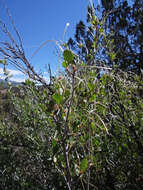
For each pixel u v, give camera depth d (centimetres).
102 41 153
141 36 465
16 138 241
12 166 194
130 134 141
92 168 138
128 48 437
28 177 182
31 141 203
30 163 199
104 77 133
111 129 147
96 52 131
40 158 182
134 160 141
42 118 185
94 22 134
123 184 138
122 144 145
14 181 177
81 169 87
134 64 407
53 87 95
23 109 227
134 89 163
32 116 214
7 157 200
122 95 157
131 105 164
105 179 143
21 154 218
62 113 88
